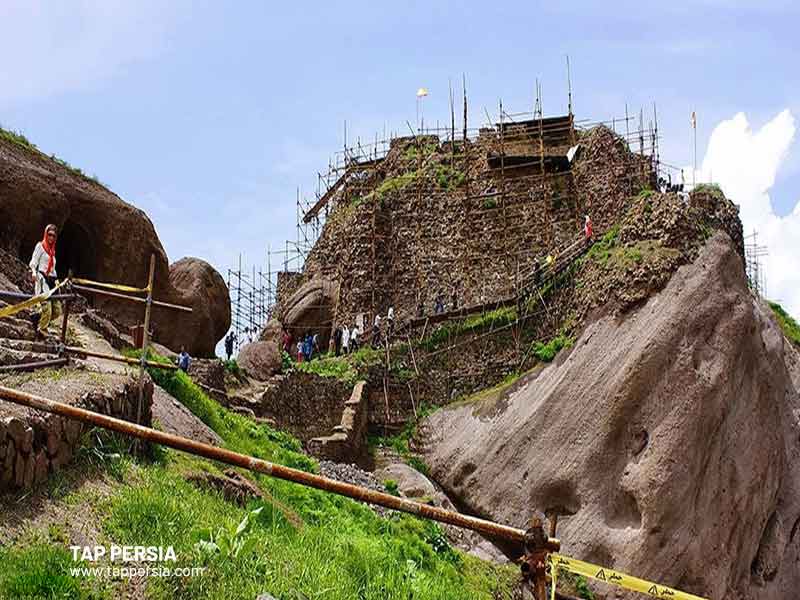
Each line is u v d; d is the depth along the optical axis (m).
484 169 37.84
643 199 30.77
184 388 19.89
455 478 28.64
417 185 38.72
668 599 10.12
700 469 26.03
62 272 26.23
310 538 13.45
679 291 27.73
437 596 13.88
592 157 35.38
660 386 26.56
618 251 29.86
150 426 14.72
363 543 15.38
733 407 27.11
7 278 19.66
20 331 15.49
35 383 11.91
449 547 19.69
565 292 31.14
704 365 26.86
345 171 44.38
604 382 27.22
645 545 24.91
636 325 27.70
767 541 28.28
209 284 30.20
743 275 28.84
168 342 28.08
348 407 30.30
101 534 9.77
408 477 28.08
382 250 38.19
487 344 32.44
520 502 27.00
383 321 36.56
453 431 30.14
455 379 32.34
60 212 23.97
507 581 19.22
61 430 10.84
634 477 25.72
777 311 38.94
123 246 25.72
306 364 33.94
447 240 37.34
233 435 20.28
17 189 22.88
